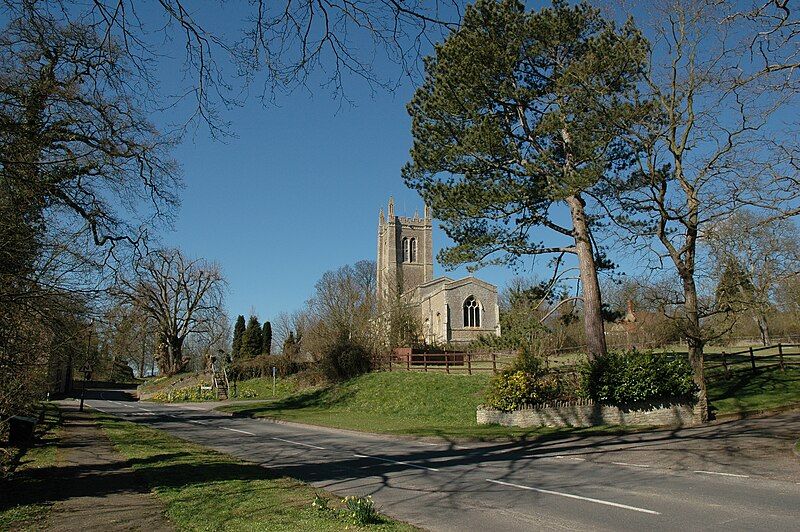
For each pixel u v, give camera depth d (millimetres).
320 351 45938
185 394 53156
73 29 11172
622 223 21797
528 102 21938
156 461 13586
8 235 10688
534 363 23453
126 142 15062
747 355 34562
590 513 8500
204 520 7602
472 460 14797
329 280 71188
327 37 6938
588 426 21219
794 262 17734
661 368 21203
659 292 22953
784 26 11078
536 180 21969
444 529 7699
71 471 12094
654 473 11891
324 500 8367
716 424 19984
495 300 68250
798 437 15430
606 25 21297
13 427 16500
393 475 12539
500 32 21516
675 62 19125
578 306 29203
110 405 45719
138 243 16094
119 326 16438
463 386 31422
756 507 8570
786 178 13773
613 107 18562
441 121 22969
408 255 99500
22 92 12000
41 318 12055
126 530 7234
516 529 7660
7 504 8797
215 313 64812
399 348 44281
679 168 20141
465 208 22281
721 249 19875
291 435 22922
